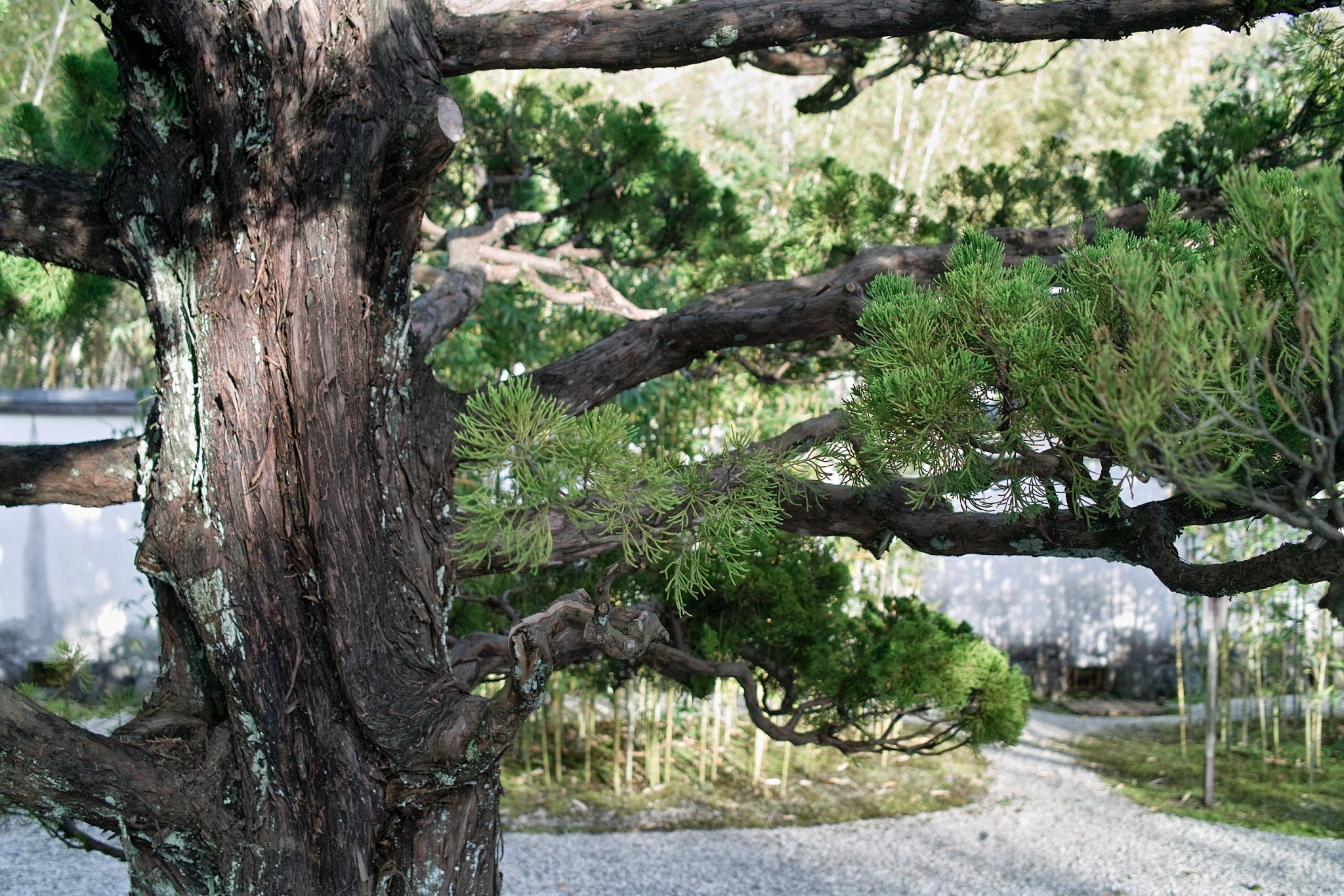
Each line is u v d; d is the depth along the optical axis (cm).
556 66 219
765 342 280
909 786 645
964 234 190
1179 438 120
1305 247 132
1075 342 147
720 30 211
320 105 190
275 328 199
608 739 700
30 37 1002
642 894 466
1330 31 316
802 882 487
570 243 459
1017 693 362
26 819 260
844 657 365
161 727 214
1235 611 689
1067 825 577
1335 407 132
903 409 150
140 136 207
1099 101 1408
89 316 356
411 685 212
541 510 148
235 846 209
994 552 223
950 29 224
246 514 202
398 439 217
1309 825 574
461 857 221
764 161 1049
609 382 278
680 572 168
